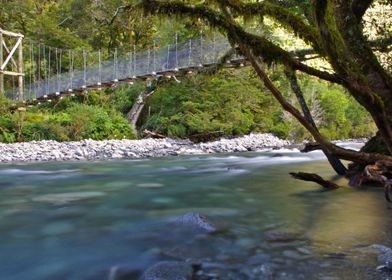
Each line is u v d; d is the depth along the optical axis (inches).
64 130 651.5
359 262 96.8
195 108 773.3
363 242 114.2
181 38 811.4
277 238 120.0
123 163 407.8
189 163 402.6
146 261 103.6
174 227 133.1
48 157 470.9
